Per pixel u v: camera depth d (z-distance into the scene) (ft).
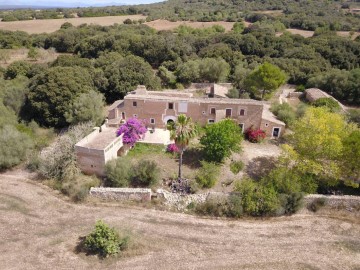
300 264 79.05
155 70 240.73
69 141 115.03
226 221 94.07
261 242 86.17
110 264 76.79
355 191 106.42
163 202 99.19
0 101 152.35
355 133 105.40
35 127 146.51
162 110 134.92
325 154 105.50
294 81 224.53
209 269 76.54
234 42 261.85
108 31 302.04
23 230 87.04
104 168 106.22
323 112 118.83
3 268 74.28
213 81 222.48
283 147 110.93
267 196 95.20
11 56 264.52
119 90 185.57
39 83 155.94
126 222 91.40
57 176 109.70
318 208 99.19
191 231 89.25
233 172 111.24
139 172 103.81
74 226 89.40
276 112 154.20
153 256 79.71
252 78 183.32
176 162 115.75
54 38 286.25
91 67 202.08
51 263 76.33
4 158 115.24
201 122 135.23
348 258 81.56
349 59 229.86
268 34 267.80
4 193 103.24
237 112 132.67
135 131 120.98
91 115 144.36
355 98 191.01
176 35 284.20
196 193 101.50
